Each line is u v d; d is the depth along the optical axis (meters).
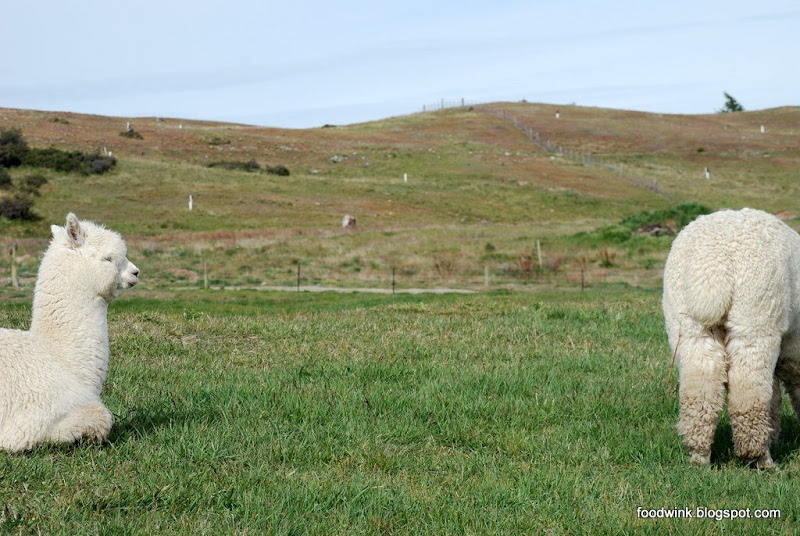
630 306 17.22
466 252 36.00
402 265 32.53
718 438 7.09
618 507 5.29
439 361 10.41
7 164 55.62
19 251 33.00
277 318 14.61
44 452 5.54
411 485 5.54
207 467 5.55
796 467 6.36
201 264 32.12
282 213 52.19
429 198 60.94
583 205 62.28
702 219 6.69
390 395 8.07
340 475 5.69
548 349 11.49
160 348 11.19
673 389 8.71
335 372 9.48
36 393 5.57
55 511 4.62
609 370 9.87
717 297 6.14
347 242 39.88
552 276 28.95
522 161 79.44
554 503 5.34
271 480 5.43
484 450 6.63
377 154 78.75
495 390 8.57
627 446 6.71
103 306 6.16
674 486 5.84
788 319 6.43
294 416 7.19
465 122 104.94
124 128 81.94
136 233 43.75
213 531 4.59
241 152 75.75
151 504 4.93
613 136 96.50
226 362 10.31
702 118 113.62
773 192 70.88
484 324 14.02
